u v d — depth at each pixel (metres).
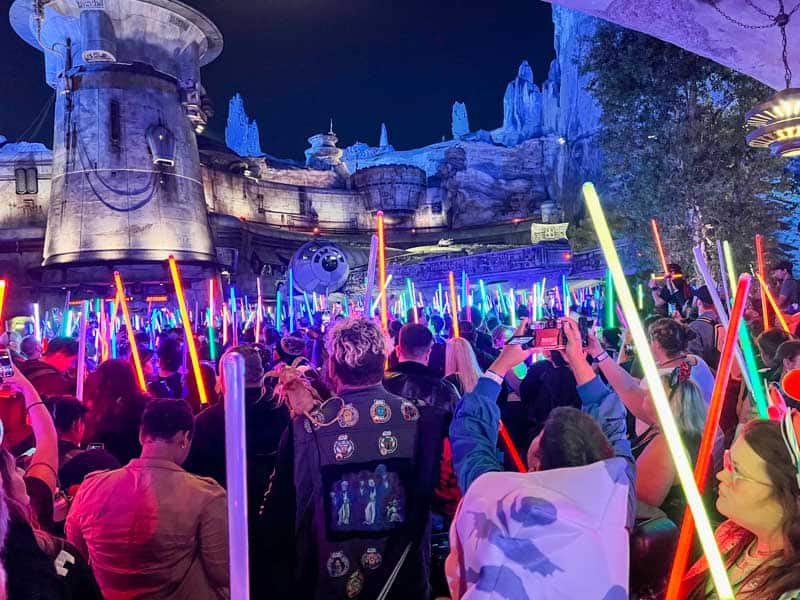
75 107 39.97
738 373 3.77
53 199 40.25
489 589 1.65
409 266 41.69
